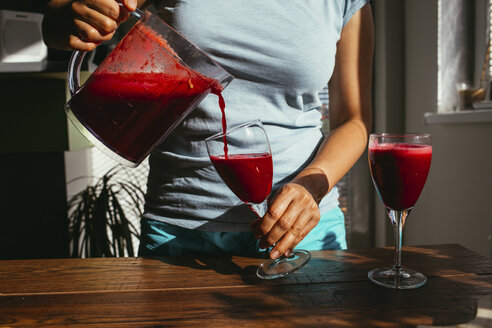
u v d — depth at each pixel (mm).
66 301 757
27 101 1914
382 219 2830
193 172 1040
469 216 2104
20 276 878
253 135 851
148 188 1138
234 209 1019
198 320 678
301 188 826
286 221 788
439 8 2328
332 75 1155
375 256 945
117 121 778
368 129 1079
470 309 691
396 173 744
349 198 2949
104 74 748
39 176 2078
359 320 667
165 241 1047
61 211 2066
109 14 744
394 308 702
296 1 1020
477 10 2207
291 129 1076
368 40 1139
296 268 865
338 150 988
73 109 789
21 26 1797
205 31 997
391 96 2736
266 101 1044
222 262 934
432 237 2482
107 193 2070
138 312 709
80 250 2102
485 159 1955
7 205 2053
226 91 1029
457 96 2250
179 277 854
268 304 726
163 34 731
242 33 1000
